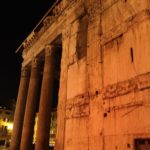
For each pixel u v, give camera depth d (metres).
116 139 11.70
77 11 18.61
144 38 11.51
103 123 12.83
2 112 55.84
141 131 10.41
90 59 15.39
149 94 10.48
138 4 12.42
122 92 12.02
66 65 18.05
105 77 13.59
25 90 27.73
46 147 19.36
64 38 19.52
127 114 11.41
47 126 19.92
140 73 11.23
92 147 13.19
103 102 13.20
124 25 13.09
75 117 15.35
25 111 24.41
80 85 15.73
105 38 14.48
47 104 20.50
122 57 12.66
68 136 15.55
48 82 21.31
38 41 25.69
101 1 15.96
